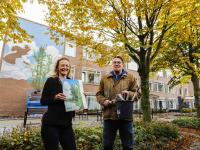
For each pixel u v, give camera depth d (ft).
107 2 21.01
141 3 18.98
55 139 5.84
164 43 29.78
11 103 43.52
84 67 60.13
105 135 7.95
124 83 8.27
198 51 33.73
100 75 64.54
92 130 13.34
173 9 23.29
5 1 12.51
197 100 34.17
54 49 53.52
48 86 6.52
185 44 33.65
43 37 52.13
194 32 29.78
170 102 100.07
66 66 7.18
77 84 6.82
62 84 6.52
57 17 19.03
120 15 20.58
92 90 60.85
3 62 44.11
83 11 18.78
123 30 23.09
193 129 25.23
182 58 33.40
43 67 50.14
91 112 48.73
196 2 19.95
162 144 13.94
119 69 8.55
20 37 15.03
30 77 47.62
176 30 24.11
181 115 55.31
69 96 6.37
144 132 15.83
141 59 24.89
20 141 10.49
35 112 25.45
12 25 14.02
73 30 22.91
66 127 6.37
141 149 12.60
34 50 49.60
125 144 7.57
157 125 17.97
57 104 6.31
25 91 46.19
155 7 20.25
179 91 109.81
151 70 35.81
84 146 10.75
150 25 22.91
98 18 19.48
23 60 47.29
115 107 7.91
